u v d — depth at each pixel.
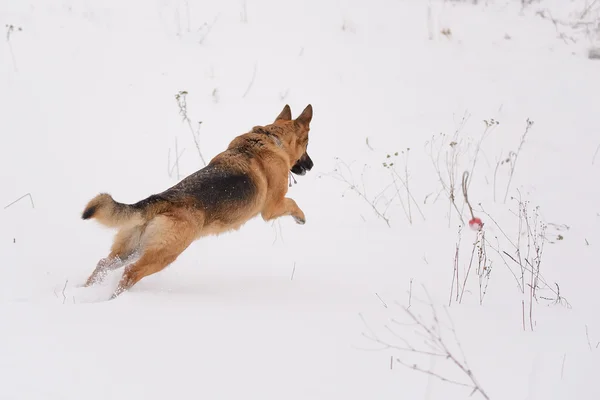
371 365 6.40
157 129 14.84
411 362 6.57
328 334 7.10
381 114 16.66
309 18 20.53
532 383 6.33
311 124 15.84
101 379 5.54
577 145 16.09
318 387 5.86
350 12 21.25
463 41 20.62
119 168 13.41
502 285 10.23
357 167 14.63
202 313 7.40
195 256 10.85
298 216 11.66
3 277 8.82
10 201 11.66
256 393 5.63
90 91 15.70
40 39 17.22
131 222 8.65
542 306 9.30
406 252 11.47
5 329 6.38
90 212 8.20
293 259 10.98
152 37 18.22
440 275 10.53
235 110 15.88
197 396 5.46
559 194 13.99
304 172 12.33
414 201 13.52
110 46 17.50
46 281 8.91
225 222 9.88
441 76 18.67
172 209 9.03
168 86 16.39
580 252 11.61
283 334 6.96
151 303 7.63
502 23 22.09
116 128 14.64
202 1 20.44
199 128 14.38
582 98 18.20
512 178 14.59
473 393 5.88
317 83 17.48
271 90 16.89
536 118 17.16
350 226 12.56
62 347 6.05
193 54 17.80
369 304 8.66
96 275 9.02
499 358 6.92
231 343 6.58
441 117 16.83
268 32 19.38
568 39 21.48
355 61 18.77
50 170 12.89
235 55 18.06
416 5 22.39
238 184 9.92
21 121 14.20
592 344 7.58
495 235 12.27
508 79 18.89
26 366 5.61
